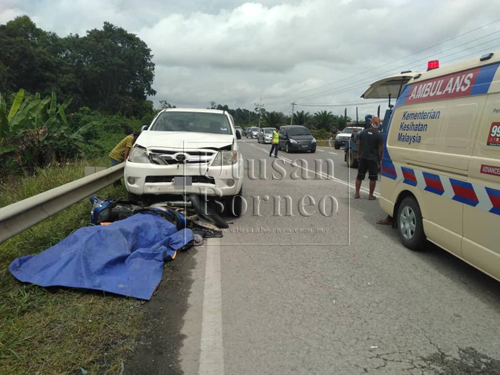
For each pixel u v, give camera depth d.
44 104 11.94
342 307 3.81
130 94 68.00
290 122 75.56
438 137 4.87
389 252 5.45
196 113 8.14
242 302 3.88
